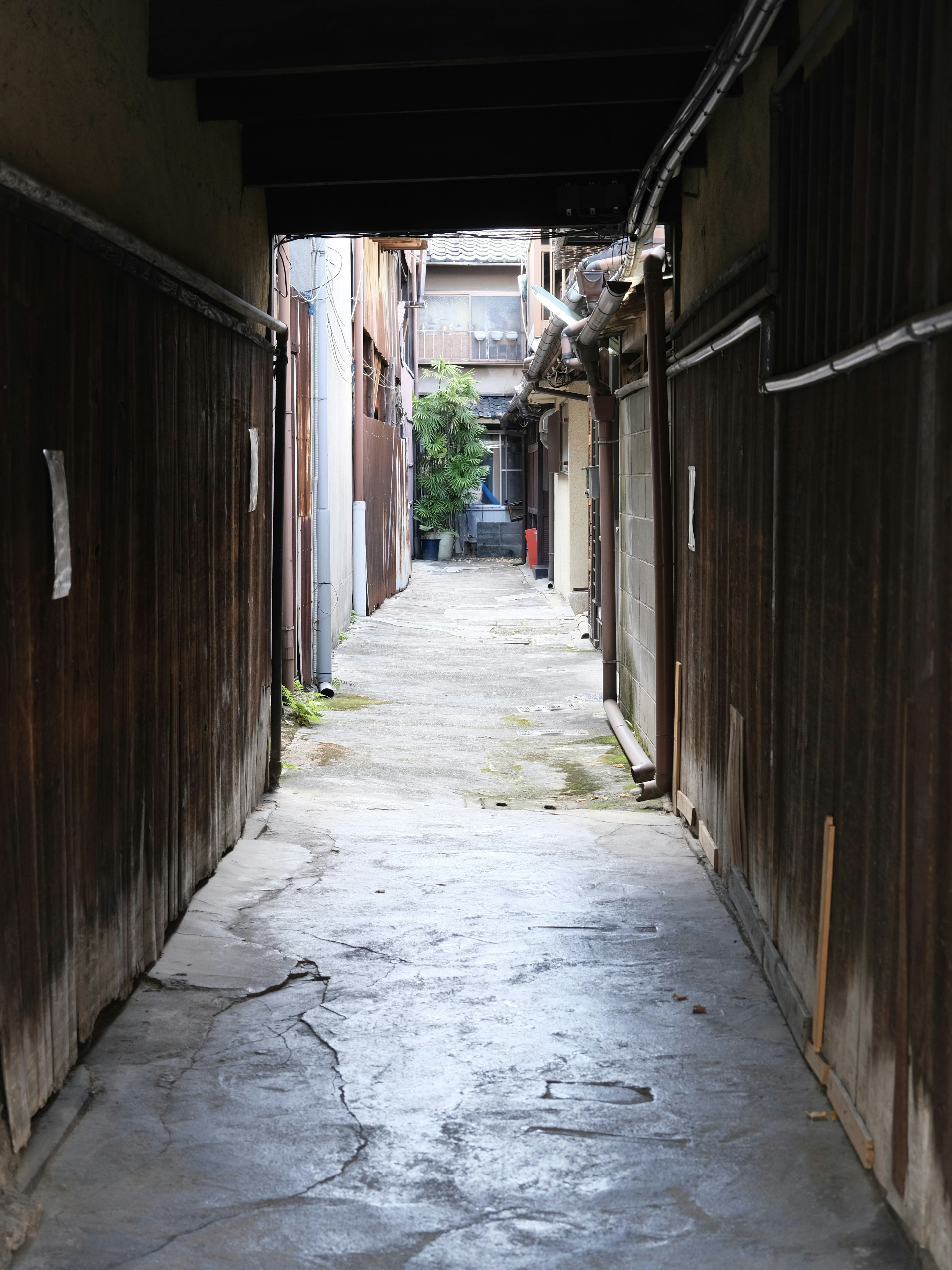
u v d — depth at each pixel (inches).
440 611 805.9
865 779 134.2
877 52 130.2
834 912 148.3
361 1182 130.8
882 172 128.5
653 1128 141.6
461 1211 125.3
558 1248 118.8
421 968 190.5
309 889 228.8
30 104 138.4
